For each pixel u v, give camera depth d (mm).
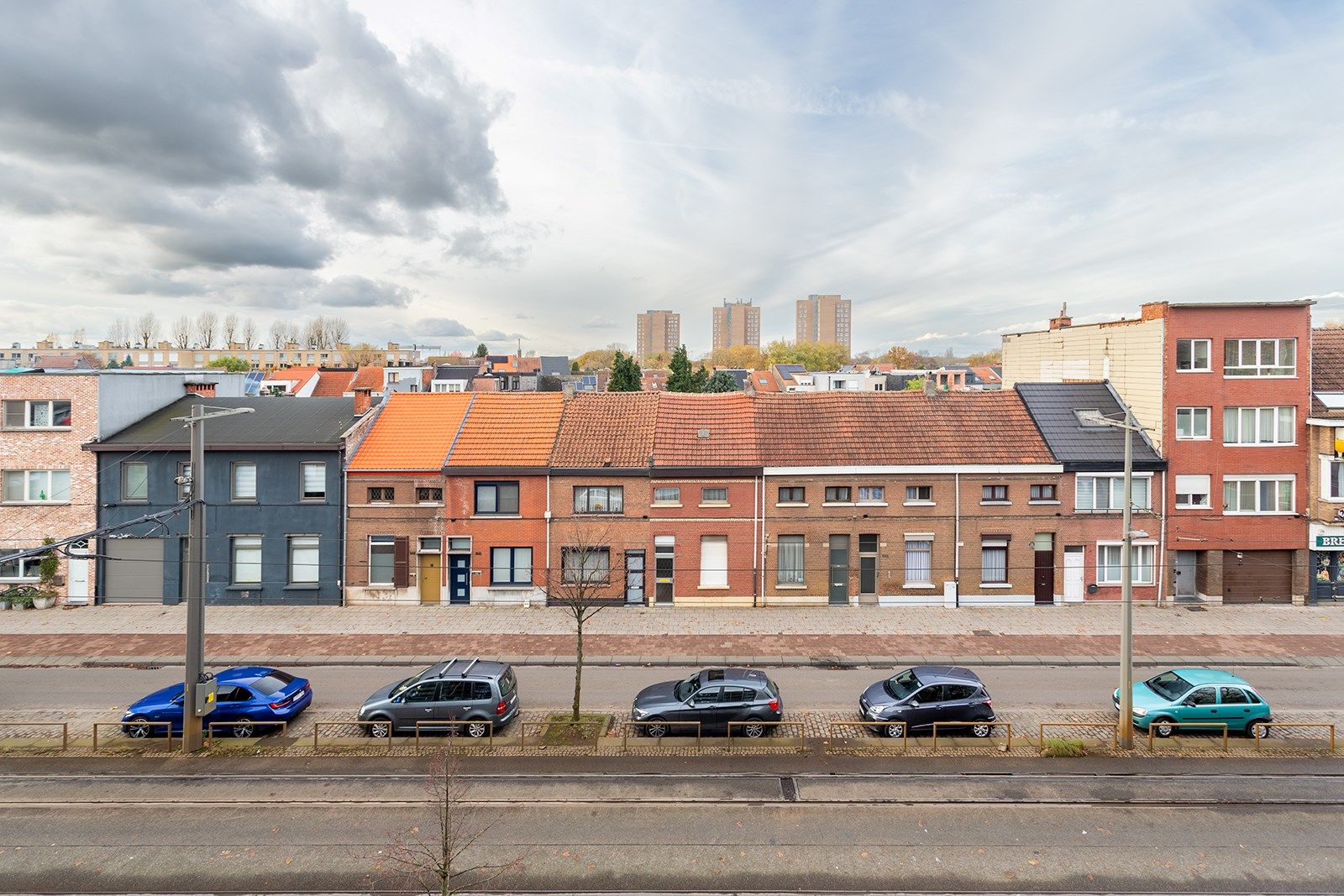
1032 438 35156
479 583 34094
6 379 34250
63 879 15344
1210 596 34312
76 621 32062
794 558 34281
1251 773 19375
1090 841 16438
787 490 34094
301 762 20188
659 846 16297
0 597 33438
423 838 16641
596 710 23562
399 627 31328
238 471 34344
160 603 34406
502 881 15164
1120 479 34188
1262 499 34375
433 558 34344
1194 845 16266
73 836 16797
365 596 34094
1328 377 36562
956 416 36438
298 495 34125
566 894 14766
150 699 22328
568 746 20953
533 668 27391
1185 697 21547
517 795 18391
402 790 18703
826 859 15844
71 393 34312
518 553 34344
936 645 29344
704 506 33906
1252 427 34344
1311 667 27344
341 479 33906
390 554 34250
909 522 33938
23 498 34406
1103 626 31391
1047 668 27250
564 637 30203
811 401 37375
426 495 34031
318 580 34219
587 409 37406
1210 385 34188
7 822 17359
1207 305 34000
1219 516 34219
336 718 23062
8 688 25547
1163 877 15219
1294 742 21109
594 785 18859
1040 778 19109
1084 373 39625
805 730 21203
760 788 18703
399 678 26484
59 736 21828
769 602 34156
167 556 34312
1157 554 34344
